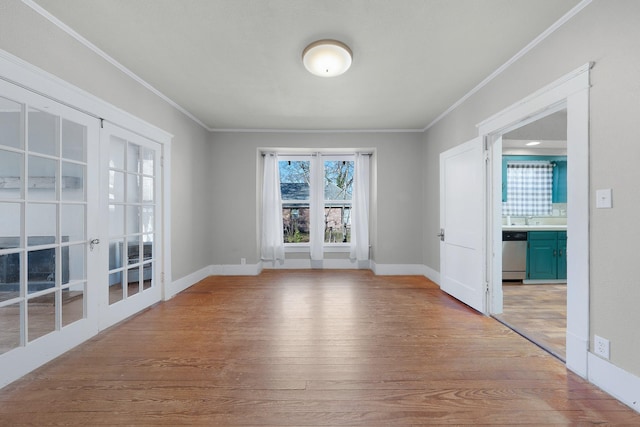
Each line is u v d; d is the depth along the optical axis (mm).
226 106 3605
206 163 4488
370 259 5109
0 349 1769
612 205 1612
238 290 3781
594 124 1707
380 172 4656
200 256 4293
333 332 2488
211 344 2256
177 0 1800
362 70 2664
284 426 1400
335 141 4672
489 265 2904
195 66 2621
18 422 1411
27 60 1803
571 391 1670
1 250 1724
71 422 1414
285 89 3090
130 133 2771
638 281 1492
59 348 2053
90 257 2322
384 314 2918
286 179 5223
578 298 1819
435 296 3525
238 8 1872
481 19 1958
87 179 2291
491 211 2891
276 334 2447
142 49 2348
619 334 1586
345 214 5242
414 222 4664
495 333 2469
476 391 1674
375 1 1807
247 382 1755
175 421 1427
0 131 1765
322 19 1982
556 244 4238
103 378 1787
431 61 2504
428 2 1813
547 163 4863
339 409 1521
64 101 2047
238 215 4691
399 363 1980
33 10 1830
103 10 1884
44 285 2002
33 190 1908
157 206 3250
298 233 5230
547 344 2256
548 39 2059
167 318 2801
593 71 1708
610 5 1609
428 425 1411
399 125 4391
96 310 2400
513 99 2445
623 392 1559
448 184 3553
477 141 2953
